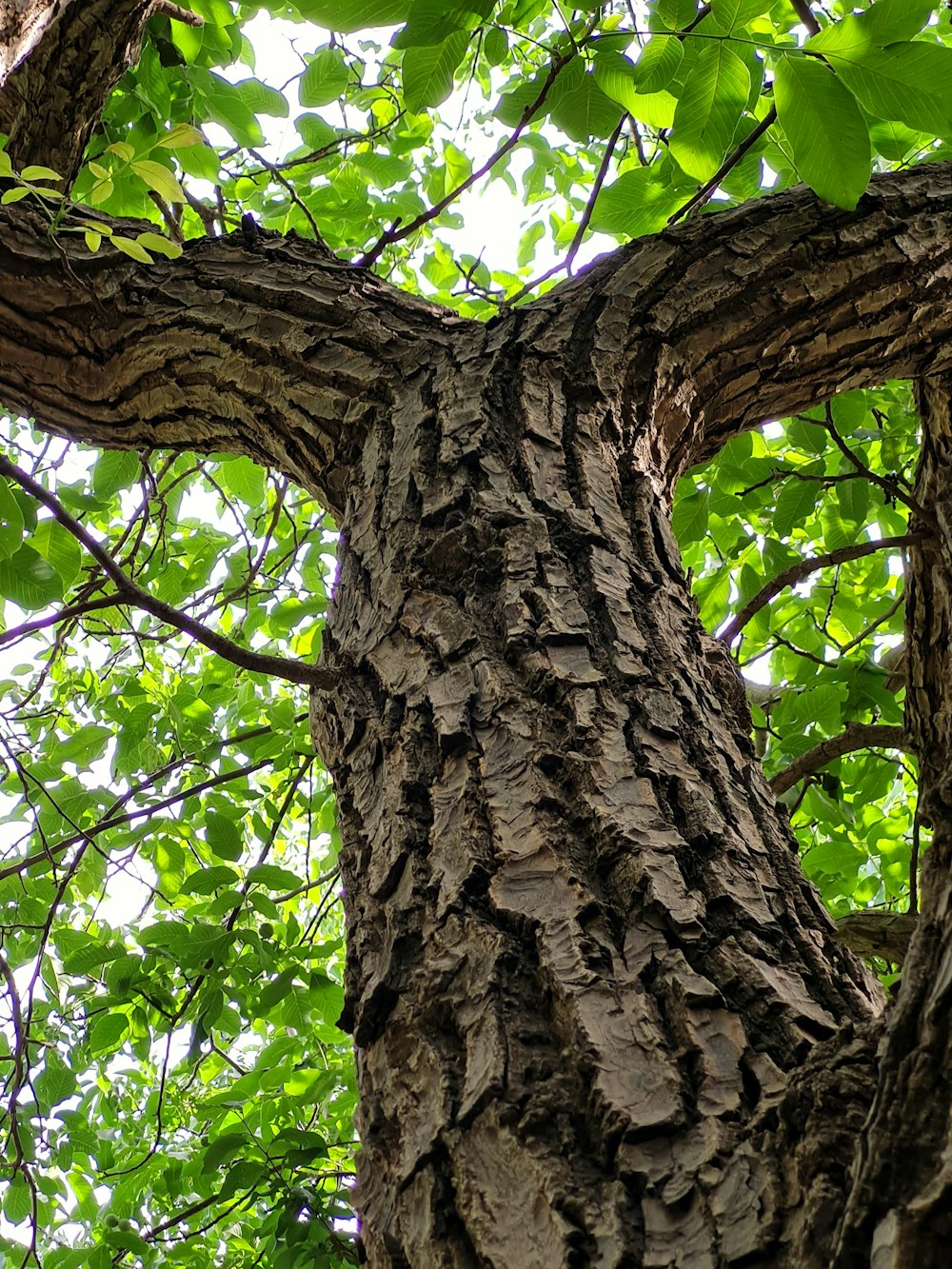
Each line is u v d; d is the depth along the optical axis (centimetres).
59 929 370
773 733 323
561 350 177
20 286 200
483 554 145
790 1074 80
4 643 124
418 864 112
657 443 179
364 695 139
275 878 281
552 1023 91
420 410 175
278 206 391
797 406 204
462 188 220
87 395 210
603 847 105
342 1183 282
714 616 376
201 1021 290
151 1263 357
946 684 240
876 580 411
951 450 242
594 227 228
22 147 256
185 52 304
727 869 105
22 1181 329
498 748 119
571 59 190
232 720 417
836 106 140
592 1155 80
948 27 310
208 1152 266
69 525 122
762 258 188
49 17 239
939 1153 59
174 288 202
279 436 197
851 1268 59
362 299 198
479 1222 79
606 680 126
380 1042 100
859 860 326
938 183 200
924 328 197
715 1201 73
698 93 163
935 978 65
